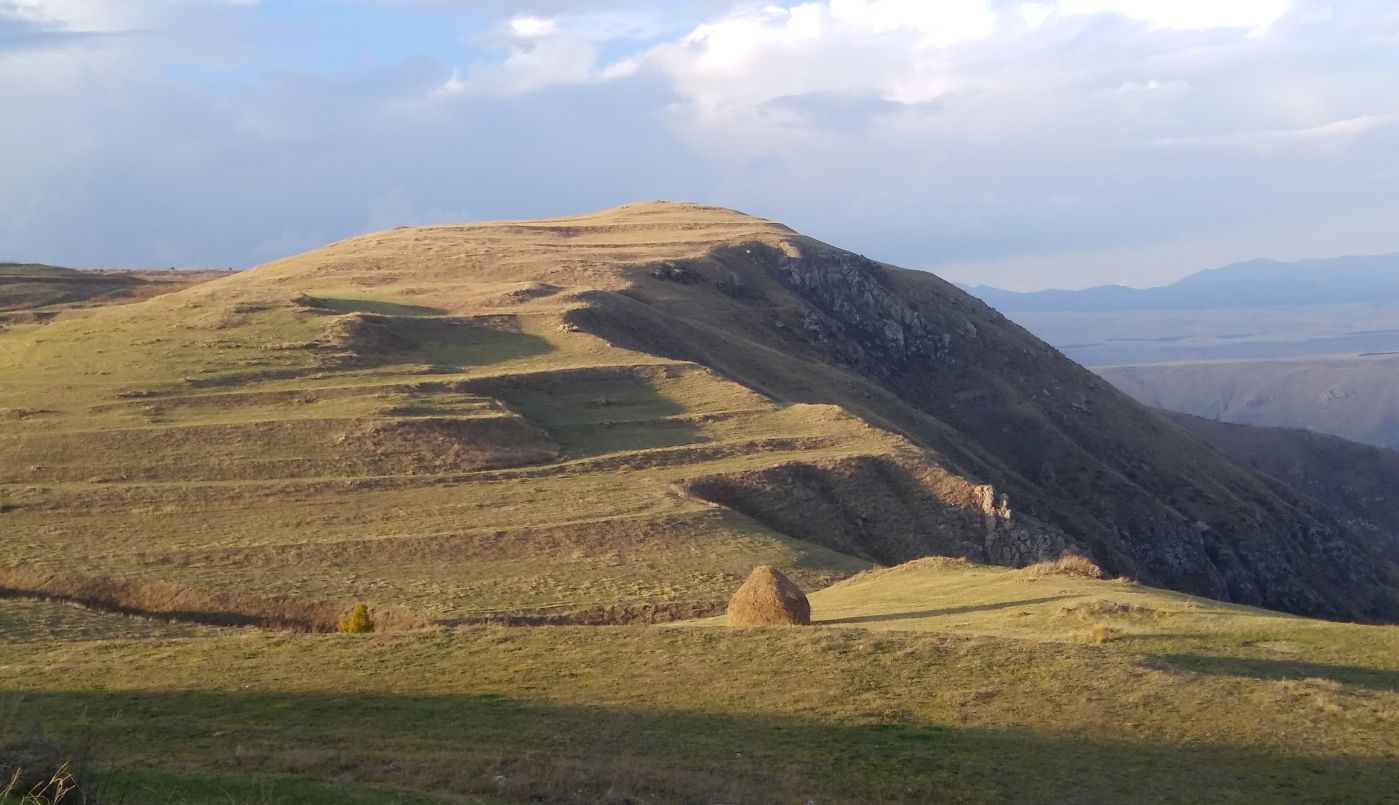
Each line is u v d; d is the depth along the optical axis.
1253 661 27.27
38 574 50.91
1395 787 20.17
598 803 17.48
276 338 92.50
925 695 24.72
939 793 19.73
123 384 79.44
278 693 25.12
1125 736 22.38
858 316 156.00
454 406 81.50
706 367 102.56
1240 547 130.00
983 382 151.38
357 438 73.06
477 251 147.00
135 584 50.50
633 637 29.45
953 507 79.56
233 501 63.34
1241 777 20.59
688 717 23.50
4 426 71.06
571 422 85.88
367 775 18.69
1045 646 27.53
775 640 28.73
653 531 62.53
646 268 139.12
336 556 56.31
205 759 19.59
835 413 91.56
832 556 64.06
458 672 26.78
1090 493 129.62
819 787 19.75
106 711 23.61
